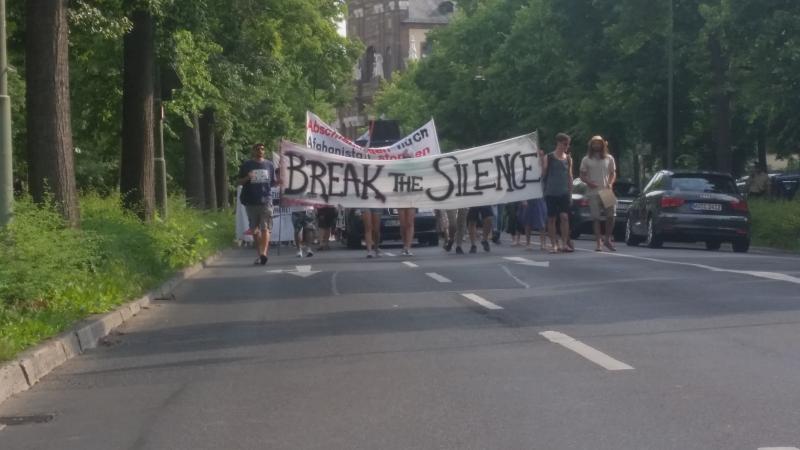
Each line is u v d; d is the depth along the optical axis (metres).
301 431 7.43
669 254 22.58
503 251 25.17
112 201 22.67
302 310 14.22
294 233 28.69
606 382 8.73
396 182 22.97
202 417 7.98
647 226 27.12
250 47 31.92
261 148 23.25
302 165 22.80
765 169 46.41
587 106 44.16
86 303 13.16
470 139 68.44
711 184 26.36
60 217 15.06
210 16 26.61
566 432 7.17
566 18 43.75
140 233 18.91
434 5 122.56
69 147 16.03
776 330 11.15
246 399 8.55
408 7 121.06
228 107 33.66
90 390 9.20
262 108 41.38
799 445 6.69
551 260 20.98
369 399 8.38
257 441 7.20
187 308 15.03
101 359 10.80
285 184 22.77
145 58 22.41
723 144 38.94
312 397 8.53
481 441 7.01
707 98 40.31
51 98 15.80
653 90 42.03
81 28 20.23
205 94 29.97
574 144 51.19
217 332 12.48
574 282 16.52
